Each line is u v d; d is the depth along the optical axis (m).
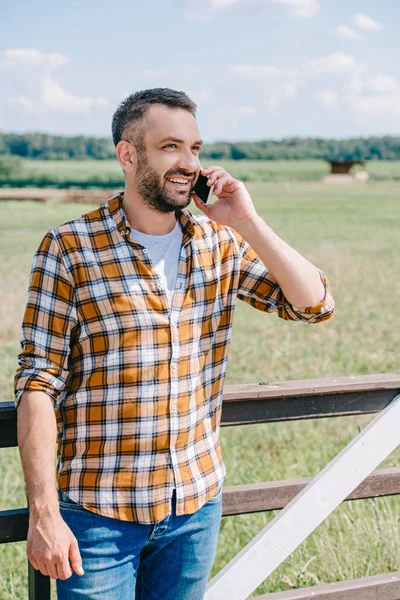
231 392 2.30
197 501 1.95
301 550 3.37
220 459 2.07
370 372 7.53
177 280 1.97
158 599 2.05
